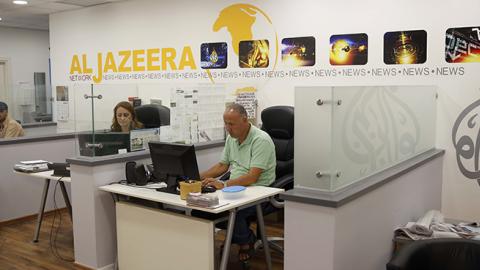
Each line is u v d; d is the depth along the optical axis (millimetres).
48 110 5422
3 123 4836
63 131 5352
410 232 3025
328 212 2229
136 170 3318
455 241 2215
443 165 4059
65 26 6957
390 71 4203
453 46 3898
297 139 2340
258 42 4996
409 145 3432
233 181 3166
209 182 3145
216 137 4387
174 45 5730
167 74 5836
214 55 5367
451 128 3982
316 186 2328
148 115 3977
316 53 4609
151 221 3082
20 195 4703
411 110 3420
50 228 4523
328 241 2244
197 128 4191
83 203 3441
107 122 3824
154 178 3385
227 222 2986
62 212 5043
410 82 4117
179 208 3191
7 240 4180
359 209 2463
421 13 4012
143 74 6082
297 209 2330
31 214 4805
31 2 6266
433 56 3996
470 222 3855
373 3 4234
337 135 2277
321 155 2277
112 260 3531
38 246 4023
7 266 3586
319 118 2248
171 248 2986
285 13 4777
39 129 5418
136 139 3701
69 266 3568
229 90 4812
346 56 4426
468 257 2178
